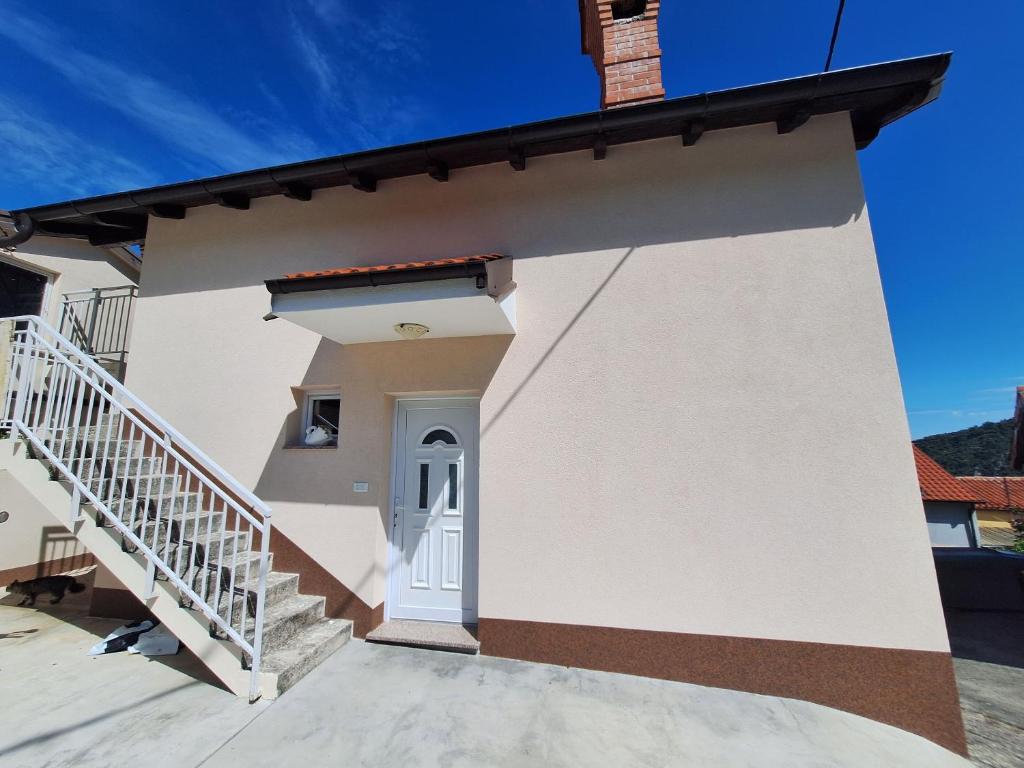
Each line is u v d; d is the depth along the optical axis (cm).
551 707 291
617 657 341
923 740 278
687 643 331
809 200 354
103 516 346
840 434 326
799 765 239
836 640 308
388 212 448
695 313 363
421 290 321
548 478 373
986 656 468
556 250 400
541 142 374
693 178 378
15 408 371
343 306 334
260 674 301
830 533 318
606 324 380
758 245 359
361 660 356
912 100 325
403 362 424
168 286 499
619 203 392
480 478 387
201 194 448
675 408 357
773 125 367
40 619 455
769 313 350
